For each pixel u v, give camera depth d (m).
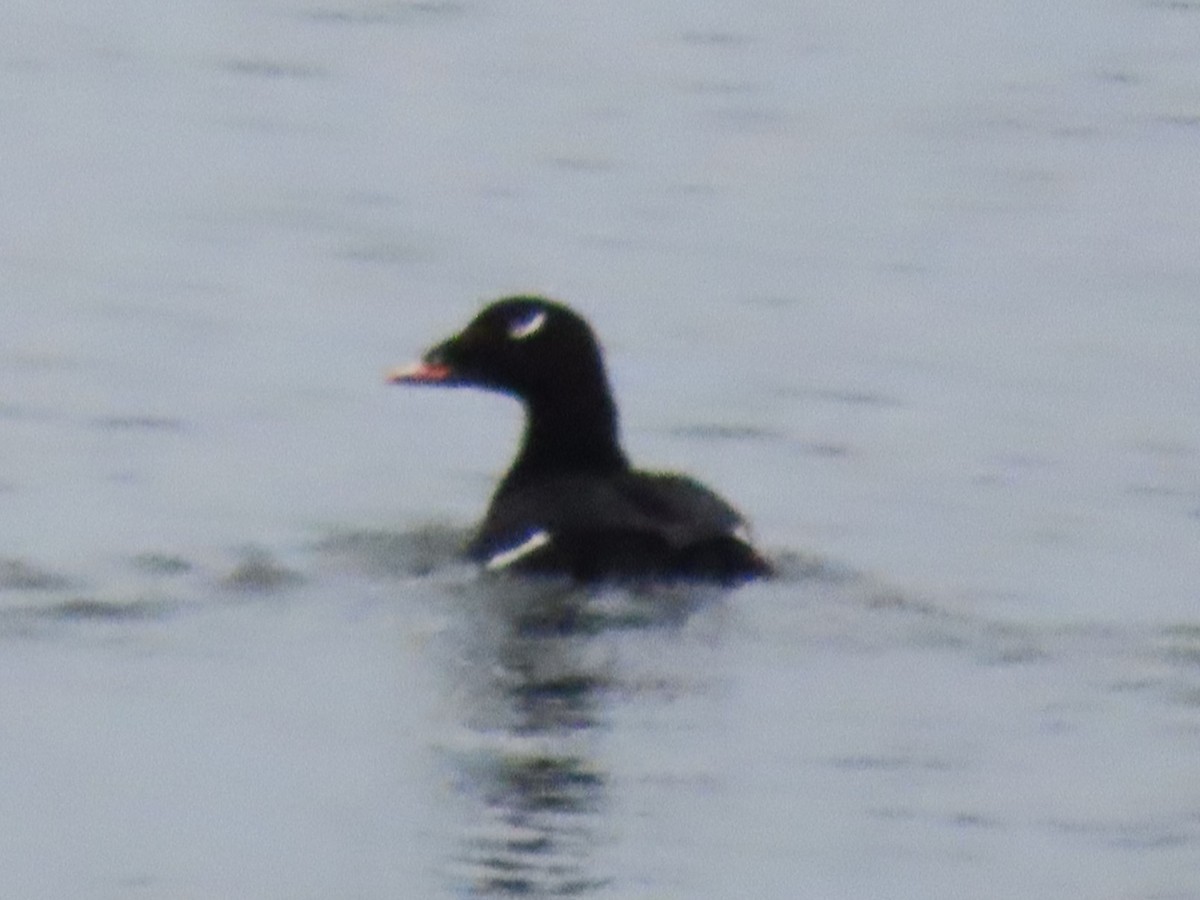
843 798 13.74
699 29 34.56
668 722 14.50
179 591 16.25
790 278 24.72
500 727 14.41
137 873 12.91
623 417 21.00
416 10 35.25
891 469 19.66
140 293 23.88
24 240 25.64
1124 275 24.89
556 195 27.45
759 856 13.09
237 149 29.05
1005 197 27.45
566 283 24.55
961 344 22.80
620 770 13.93
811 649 15.45
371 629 15.64
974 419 20.89
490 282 24.55
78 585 16.33
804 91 31.55
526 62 32.81
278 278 24.45
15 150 28.81
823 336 23.02
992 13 35.25
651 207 27.08
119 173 28.11
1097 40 33.81
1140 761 14.21
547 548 15.95
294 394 21.11
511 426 20.45
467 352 16.80
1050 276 24.84
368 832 13.27
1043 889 12.82
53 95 30.89
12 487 18.64
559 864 12.98
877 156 28.95
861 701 14.80
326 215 26.64
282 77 31.91
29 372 21.52
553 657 15.26
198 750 14.16
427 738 14.25
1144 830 13.48
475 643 15.46
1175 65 32.59
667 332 23.12
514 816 13.46
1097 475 19.45
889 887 12.88
